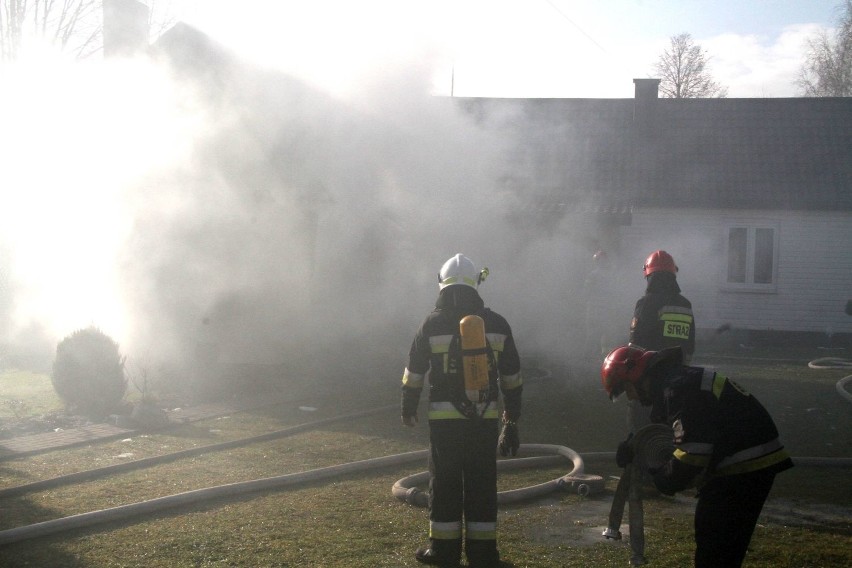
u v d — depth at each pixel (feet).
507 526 15.40
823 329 53.78
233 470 19.20
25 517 15.53
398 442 22.38
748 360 43.88
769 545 14.38
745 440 10.08
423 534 14.67
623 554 13.87
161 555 13.56
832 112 60.23
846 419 26.58
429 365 13.62
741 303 54.44
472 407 12.92
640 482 12.16
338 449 21.50
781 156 57.06
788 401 30.14
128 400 27.89
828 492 17.89
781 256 54.03
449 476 13.06
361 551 13.80
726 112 60.90
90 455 20.59
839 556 13.84
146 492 17.25
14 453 20.54
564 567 13.25
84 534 14.57
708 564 10.14
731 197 53.88
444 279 13.60
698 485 10.34
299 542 14.24
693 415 10.05
